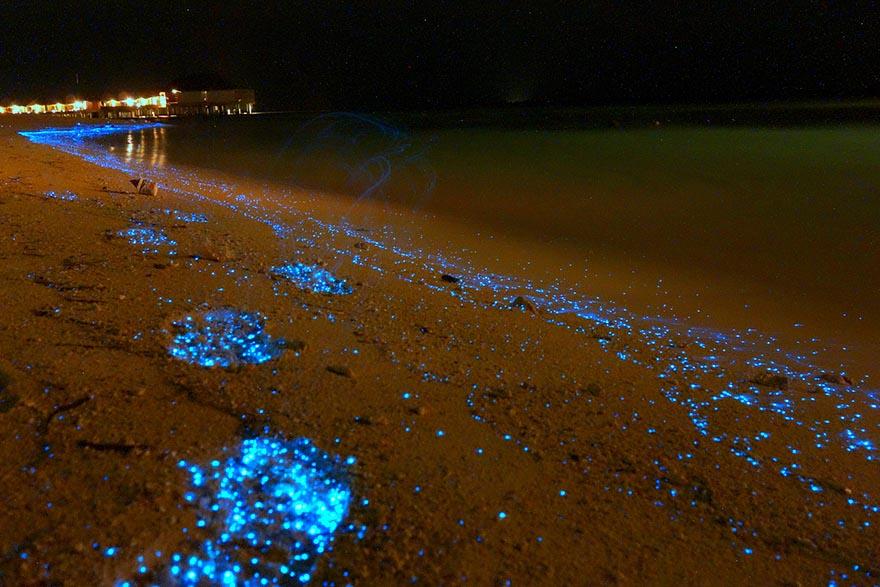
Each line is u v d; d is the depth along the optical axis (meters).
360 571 2.25
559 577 2.32
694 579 2.38
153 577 2.12
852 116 40.56
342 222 10.34
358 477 2.78
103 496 2.44
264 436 3.00
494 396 3.74
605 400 3.85
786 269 8.47
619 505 2.80
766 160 21.31
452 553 2.38
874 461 3.44
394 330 4.66
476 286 6.70
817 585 2.41
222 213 8.91
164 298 4.63
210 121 52.41
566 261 8.74
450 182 16.89
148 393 3.25
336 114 67.50
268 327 4.35
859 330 6.12
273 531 2.40
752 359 5.13
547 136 33.66
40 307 4.17
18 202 7.64
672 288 7.51
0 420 2.85
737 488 3.02
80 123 41.44
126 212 7.84
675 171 19.11
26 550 2.14
